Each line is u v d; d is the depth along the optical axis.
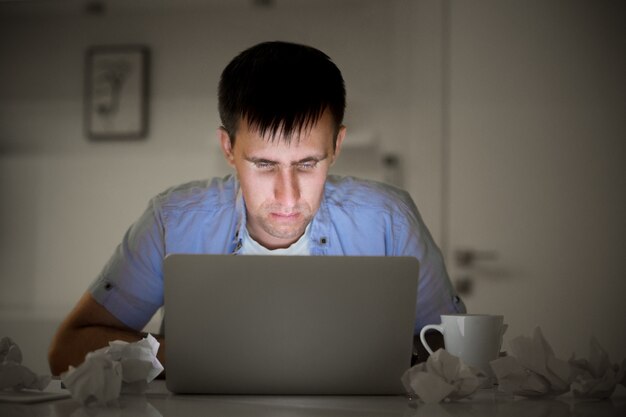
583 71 3.05
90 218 3.39
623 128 3.03
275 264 0.92
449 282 1.67
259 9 3.29
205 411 0.79
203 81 3.34
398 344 0.93
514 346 0.91
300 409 0.81
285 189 1.43
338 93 1.42
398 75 3.15
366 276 0.93
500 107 3.08
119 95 3.39
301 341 0.93
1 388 0.90
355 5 3.20
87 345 1.47
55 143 3.44
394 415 0.77
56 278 3.40
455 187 3.08
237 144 1.43
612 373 0.89
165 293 0.93
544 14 3.07
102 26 3.42
